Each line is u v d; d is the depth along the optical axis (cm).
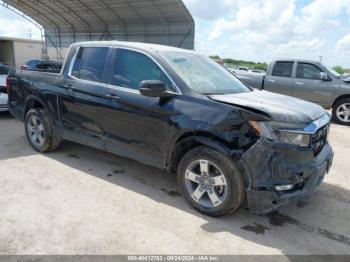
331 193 423
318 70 974
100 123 439
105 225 323
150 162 397
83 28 3341
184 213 354
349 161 563
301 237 317
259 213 318
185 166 360
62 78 491
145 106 382
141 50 410
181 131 350
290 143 310
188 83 371
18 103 571
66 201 372
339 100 945
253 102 347
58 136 515
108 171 470
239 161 315
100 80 441
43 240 295
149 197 390
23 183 418
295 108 347
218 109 332
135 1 2420
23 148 566
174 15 2561
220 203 336
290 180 313
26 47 3425
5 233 304
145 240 301
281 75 1028
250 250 293
